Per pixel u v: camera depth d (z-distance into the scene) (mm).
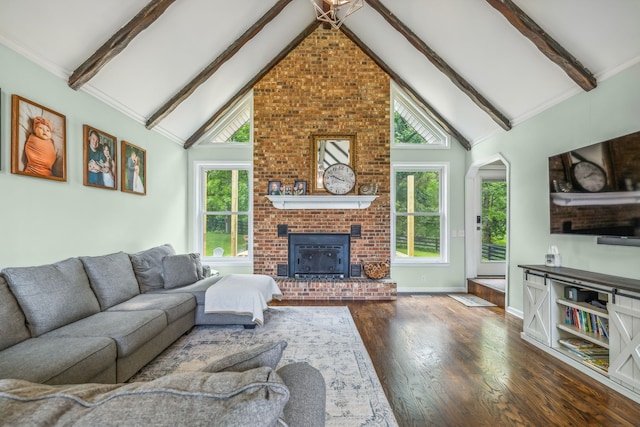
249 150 5395
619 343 2229
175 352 2852
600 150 2682
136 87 3617
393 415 1944
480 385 2301
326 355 2789
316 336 3246
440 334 3311
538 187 3639
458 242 5414
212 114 5195
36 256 2562
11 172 2346
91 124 3184
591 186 2768
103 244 3354
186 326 3215
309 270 5113
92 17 2635
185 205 5320
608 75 2738
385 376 2424
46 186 2656
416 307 4355
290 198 4977
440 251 5492
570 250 3146
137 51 3234
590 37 2637
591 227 2768
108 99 3406
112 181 3469
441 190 5504
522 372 2496
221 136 5562
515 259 4027
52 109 2697
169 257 3639
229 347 2967
